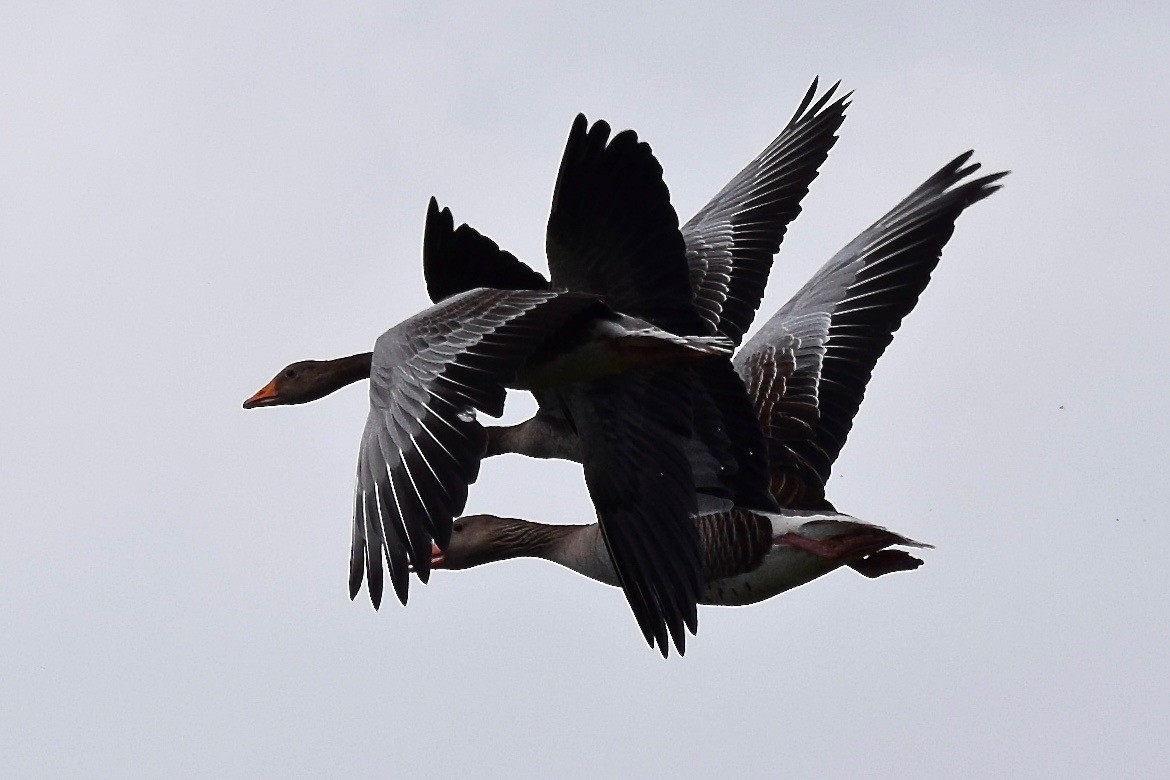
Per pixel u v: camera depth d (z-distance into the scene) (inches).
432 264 549.3
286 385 691.4
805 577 628.7
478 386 482.3
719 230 751.1
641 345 522.3
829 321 689.6
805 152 760.3
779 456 661.3
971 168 703.1
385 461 483.5
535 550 738.2
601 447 578.9
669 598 563.5
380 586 474.9
